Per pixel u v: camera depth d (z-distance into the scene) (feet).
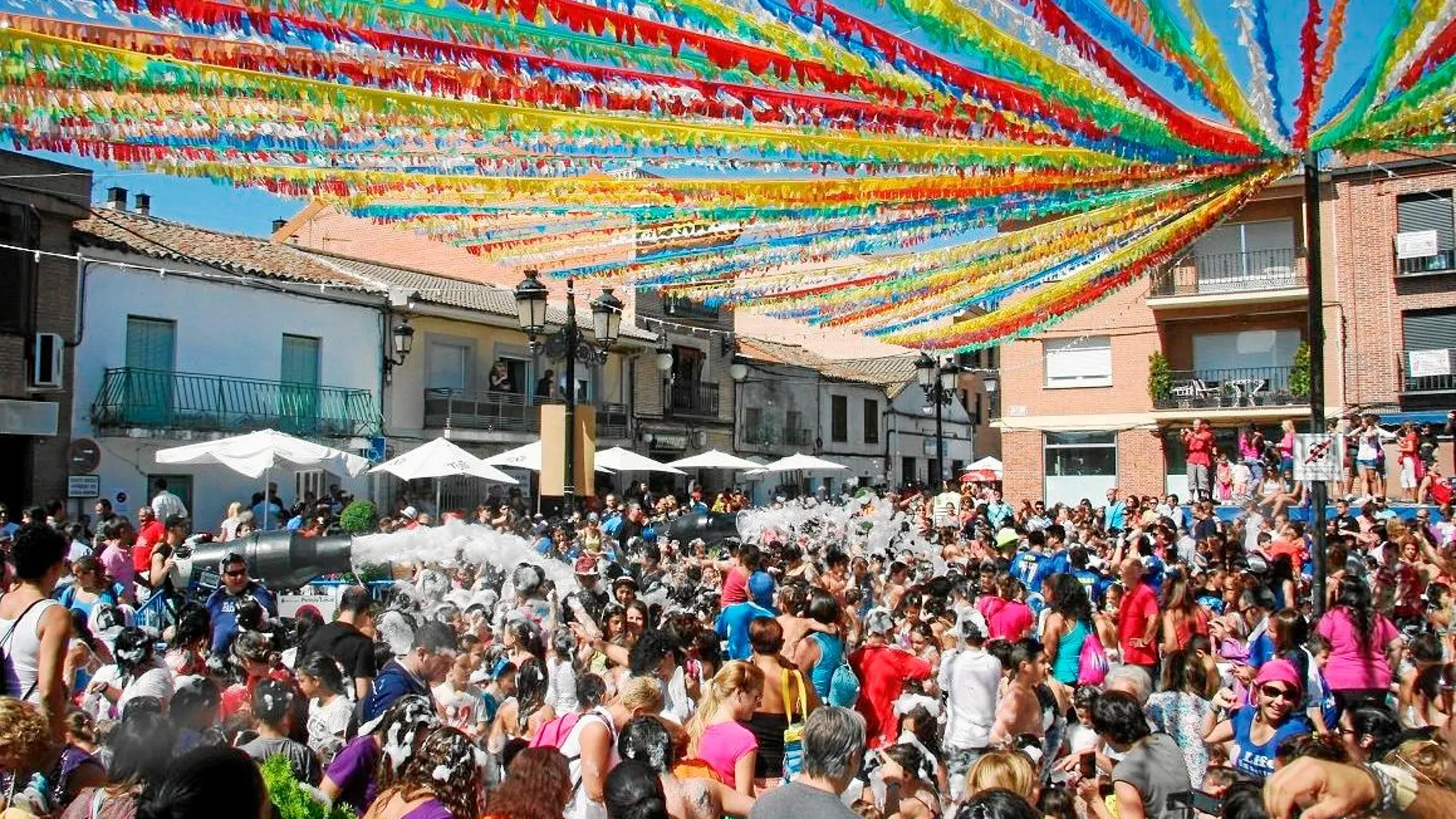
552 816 10.53
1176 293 77.92
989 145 13.35
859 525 45.93
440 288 81.97
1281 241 75.20
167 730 11.28
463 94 9.61
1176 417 77.61
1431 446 50.21
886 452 127.34
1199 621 24.90
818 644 19.29
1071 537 42.37
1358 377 71.36
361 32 8.71
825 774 11.24
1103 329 81.10
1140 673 18.53
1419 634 20.35
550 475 37.88
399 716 11.55
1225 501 55.77
